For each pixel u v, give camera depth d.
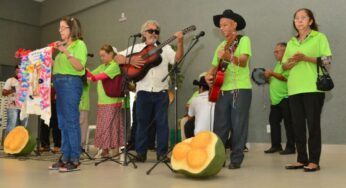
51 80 3.45
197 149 2.68
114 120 4.21
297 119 3.17
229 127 3.33
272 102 5.10
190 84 6.76
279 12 5.78
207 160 2.60
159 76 3.70
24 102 3.62
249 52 3.20
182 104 6.84
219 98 3.31
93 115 8.44
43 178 2.69
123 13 8.09
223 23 3.29
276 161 3.90
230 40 3.25
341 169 3.17
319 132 3.06
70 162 3.16
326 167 3.31
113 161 3.81
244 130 3.26
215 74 3.23
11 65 9.77
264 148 5.80
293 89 3.13
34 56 3.50
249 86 3.28
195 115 3.97
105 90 4.08
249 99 3.27
